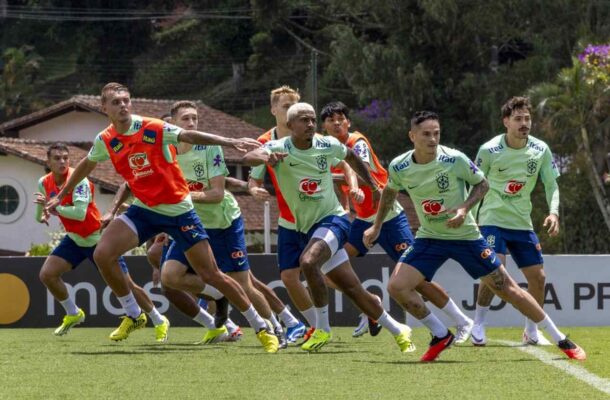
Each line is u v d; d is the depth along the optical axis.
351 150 25.56
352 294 25.48
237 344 29.27
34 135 107.69
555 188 28.69
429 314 23.52
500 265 23.73
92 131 107.00
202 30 177.50
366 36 131.88
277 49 163.75
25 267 39.44
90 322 38.97
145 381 20.28
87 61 178.38
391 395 18.14
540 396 17.91
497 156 28.23
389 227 31.27
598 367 22.02
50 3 179.75
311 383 19.78
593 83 95.38
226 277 26.00
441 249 23.77
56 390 19.17
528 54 129.75
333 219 25.22
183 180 25.80
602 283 37.09
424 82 117.31
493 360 23.66
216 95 166.25
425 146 23.22
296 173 25.09
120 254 26.08
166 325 30.59
